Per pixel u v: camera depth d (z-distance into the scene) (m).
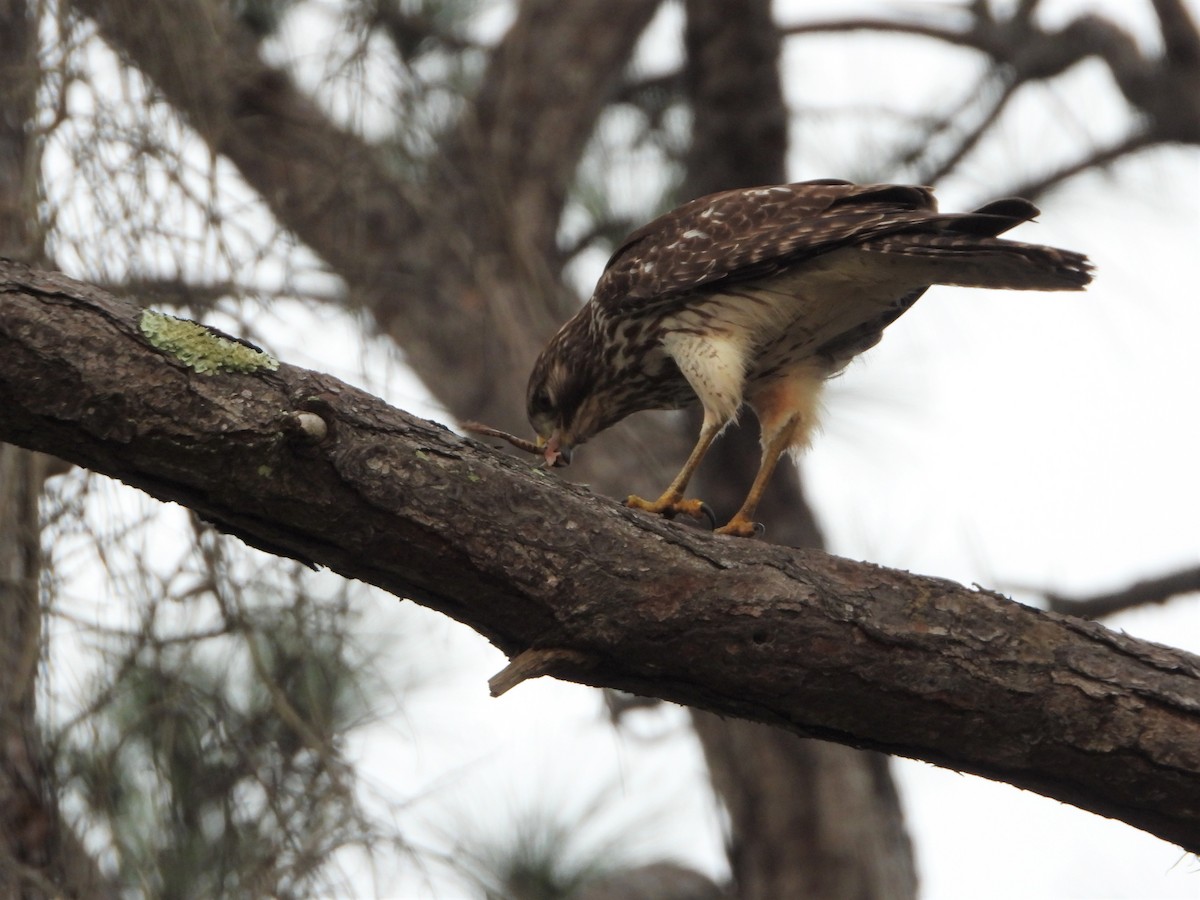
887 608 6.93
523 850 12.02
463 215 13.54
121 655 8.48
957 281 9.45
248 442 6.12
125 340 5.99
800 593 6.86
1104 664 6.99
